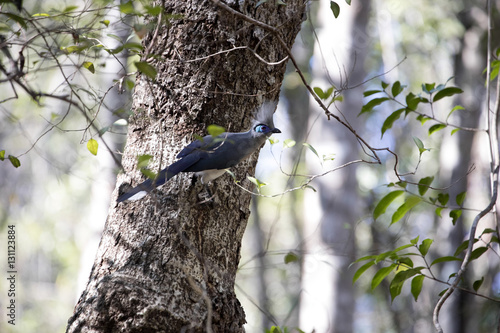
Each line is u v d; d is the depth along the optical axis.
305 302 18.56
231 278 6.60
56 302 23.03
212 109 6.63
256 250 25.11
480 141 18.48
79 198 23.22
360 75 19.11
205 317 6.09
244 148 6.69
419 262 19.98
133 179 6.58
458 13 20.47
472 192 18.23
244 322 6.59
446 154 19.17
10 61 5.78
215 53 6.45
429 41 22.45
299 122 26.12
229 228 6.71
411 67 24.09
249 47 6.62
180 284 6.12
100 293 5.97
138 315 5.85
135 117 6.76
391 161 24.03
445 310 16.39
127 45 5.49
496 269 16.28
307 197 19.41
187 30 6.59
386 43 23.38
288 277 25.20
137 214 6.38
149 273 6.09
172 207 6.40
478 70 19.45
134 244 6.24
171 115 6.62
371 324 22.34
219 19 6.55
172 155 6.55
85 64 6.52
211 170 6.47
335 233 18.23
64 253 23.05
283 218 28.47
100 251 6.43
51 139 18.36
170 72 6.62
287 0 6.84
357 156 19.22
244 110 6.77
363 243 19.86
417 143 6.76
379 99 7.44
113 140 12.38
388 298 21.48
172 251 6.21
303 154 24.81
